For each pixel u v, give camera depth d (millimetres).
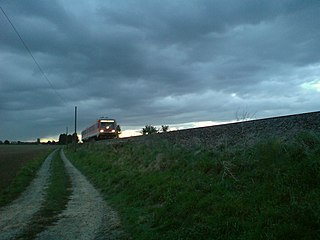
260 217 7059
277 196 7785
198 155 13898
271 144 10320
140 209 11789
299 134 10156
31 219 12289
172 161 15266
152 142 22234
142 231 9336
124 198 14305
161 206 10875
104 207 13586
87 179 24016
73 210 13461
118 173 19859
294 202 7004
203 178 11383
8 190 19078
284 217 6641
